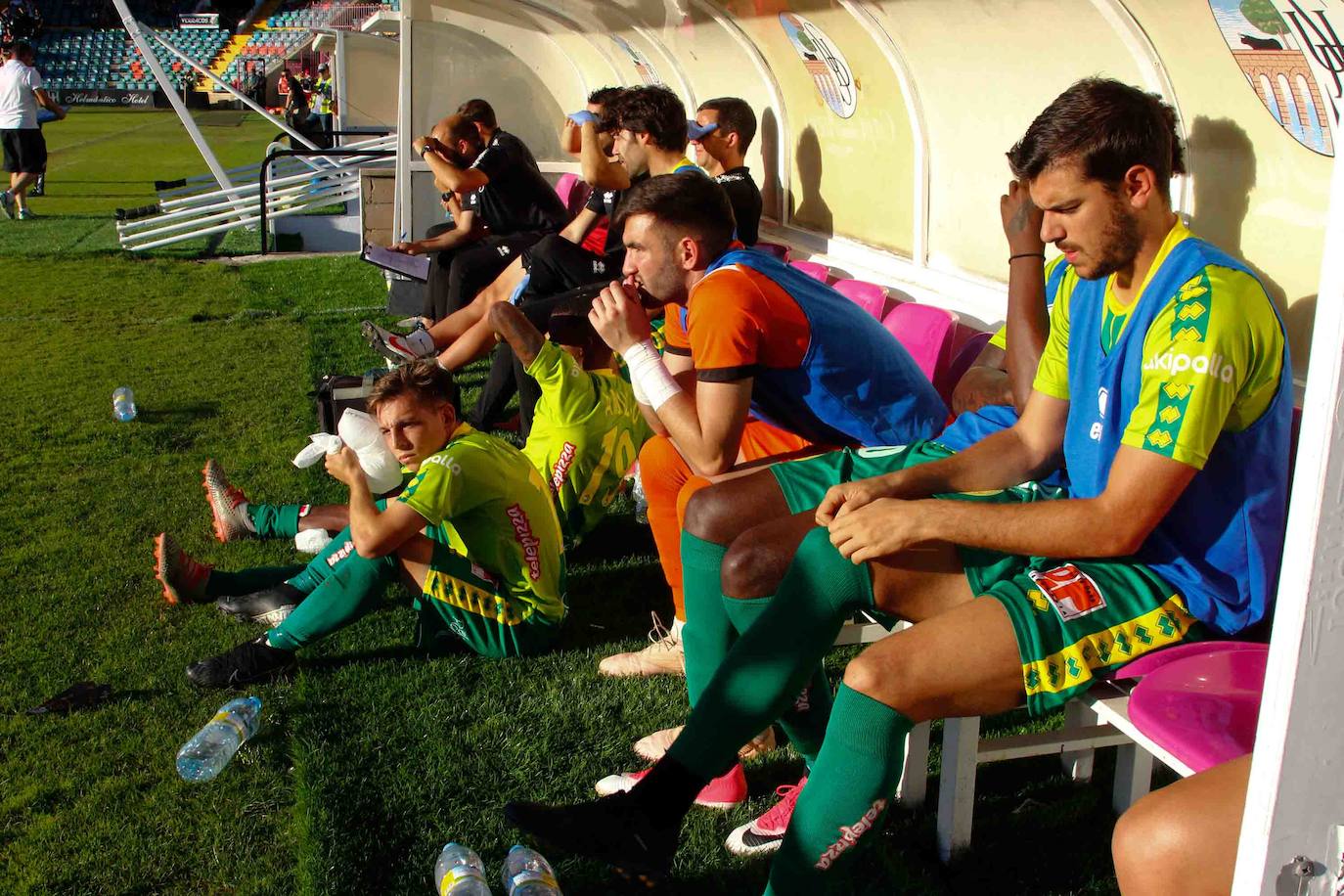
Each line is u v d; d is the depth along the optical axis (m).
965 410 2.90
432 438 3.21
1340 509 1.27
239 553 4.05
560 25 7.80
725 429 2.58
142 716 3.00
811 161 5.34
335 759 2.77
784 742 2.88
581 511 3.83
